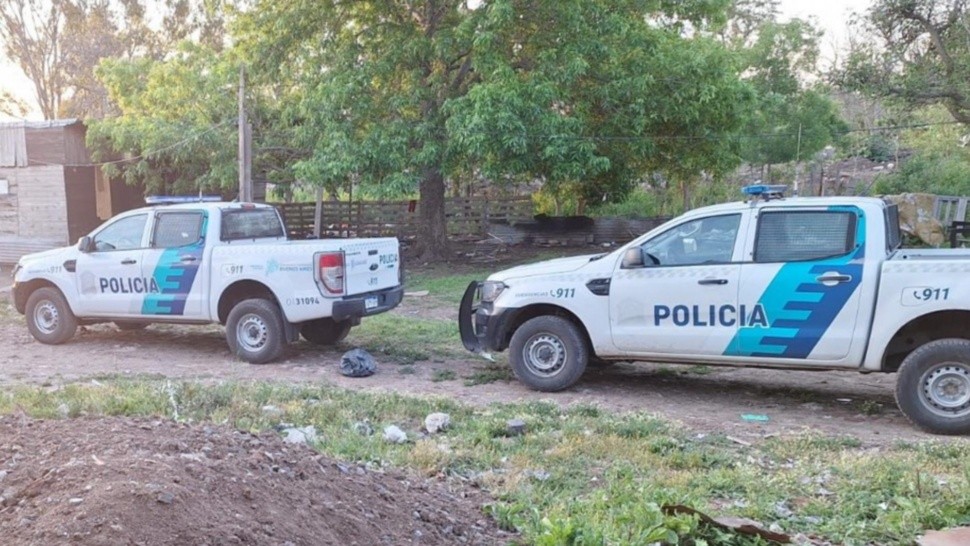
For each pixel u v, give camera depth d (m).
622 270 7.34
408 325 11.17
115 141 18.52
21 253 19.17
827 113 27.33
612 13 16.73
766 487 4.86
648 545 3.64
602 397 7.46
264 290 9.11
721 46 19.06
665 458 5.47
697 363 7.19
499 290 7.91
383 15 17.44
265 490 3.51
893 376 8.30
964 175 24.69
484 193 26.23
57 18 40.97
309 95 17.22
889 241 6.73
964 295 6.13
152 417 4.85
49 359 9.24
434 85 16.75
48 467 3.51
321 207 22.22
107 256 9.66
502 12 15.08
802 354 6.71
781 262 6.76
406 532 3.73
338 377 8.31
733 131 18.78
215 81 19.69
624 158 18.17
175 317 9.42
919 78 18.89
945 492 4.55
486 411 6.75
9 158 19.00
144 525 2.89
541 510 4.43
